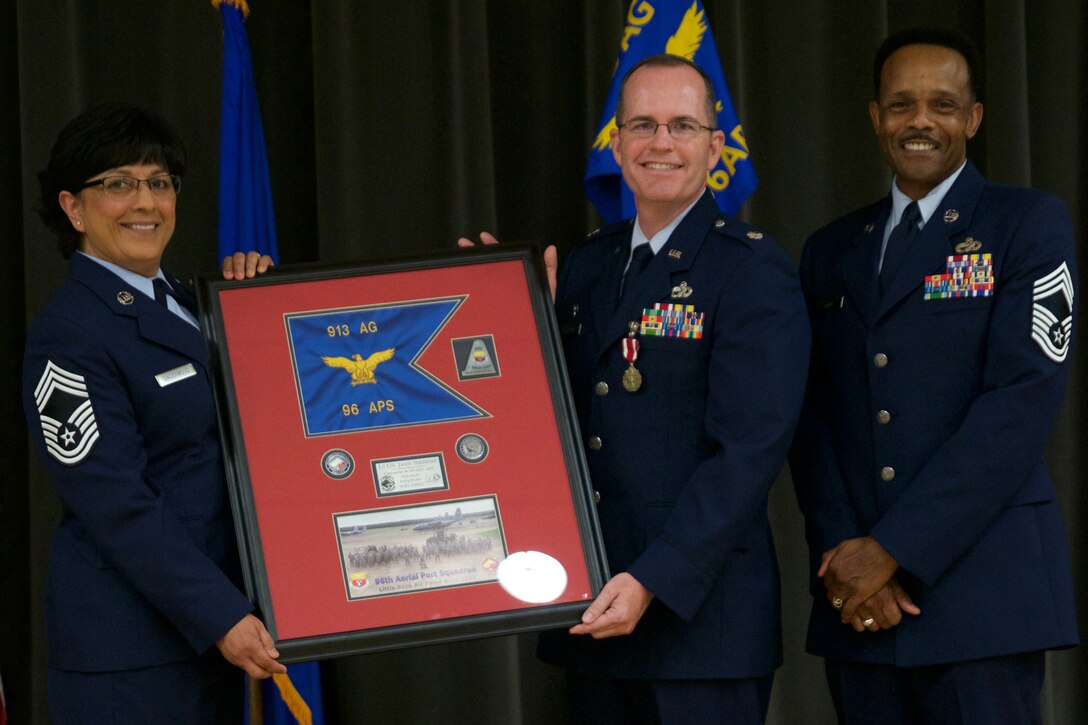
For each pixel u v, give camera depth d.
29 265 3.15
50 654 2.28
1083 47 3.57
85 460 2.19
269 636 2.21
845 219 2.62
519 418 2.39
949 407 2.36
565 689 3.45
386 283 2.48
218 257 3.25
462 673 3.26
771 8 3.54
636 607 2.25
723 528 2.26
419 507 2.33
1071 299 2.31
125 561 2.18
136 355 2.28
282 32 3.47
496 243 2.54
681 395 2.39
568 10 3.55
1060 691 3.52
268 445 2.34
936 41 2.46
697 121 2.44
